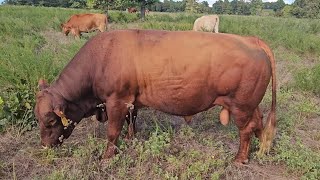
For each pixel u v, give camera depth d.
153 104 4.32
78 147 4.59
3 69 5.97
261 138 4.50
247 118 4.23
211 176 4.06
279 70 8.89
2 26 13.94
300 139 5.02
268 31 15.22
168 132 4.83
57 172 3.92
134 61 4.11
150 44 4.13
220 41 4.04
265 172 4.33
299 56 11.70
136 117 5.39
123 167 4.16
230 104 4.17
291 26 18.73
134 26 20.67
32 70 5.97
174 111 4.35
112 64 4.11
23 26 14.80
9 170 4.21
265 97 6.67
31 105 5.35
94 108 4.55
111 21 25.38
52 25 17.86
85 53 4.27
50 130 4.33
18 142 4.85
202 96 4.16
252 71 3.98
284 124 5.49
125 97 4.23
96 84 4.24
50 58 6.56
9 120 5.18
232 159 4.54
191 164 4.23
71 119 4.42
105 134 5.07
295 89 7.72
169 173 4.07
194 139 4.94
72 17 16.11
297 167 4.32
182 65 4.04
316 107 6.57
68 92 4.28
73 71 4.28
